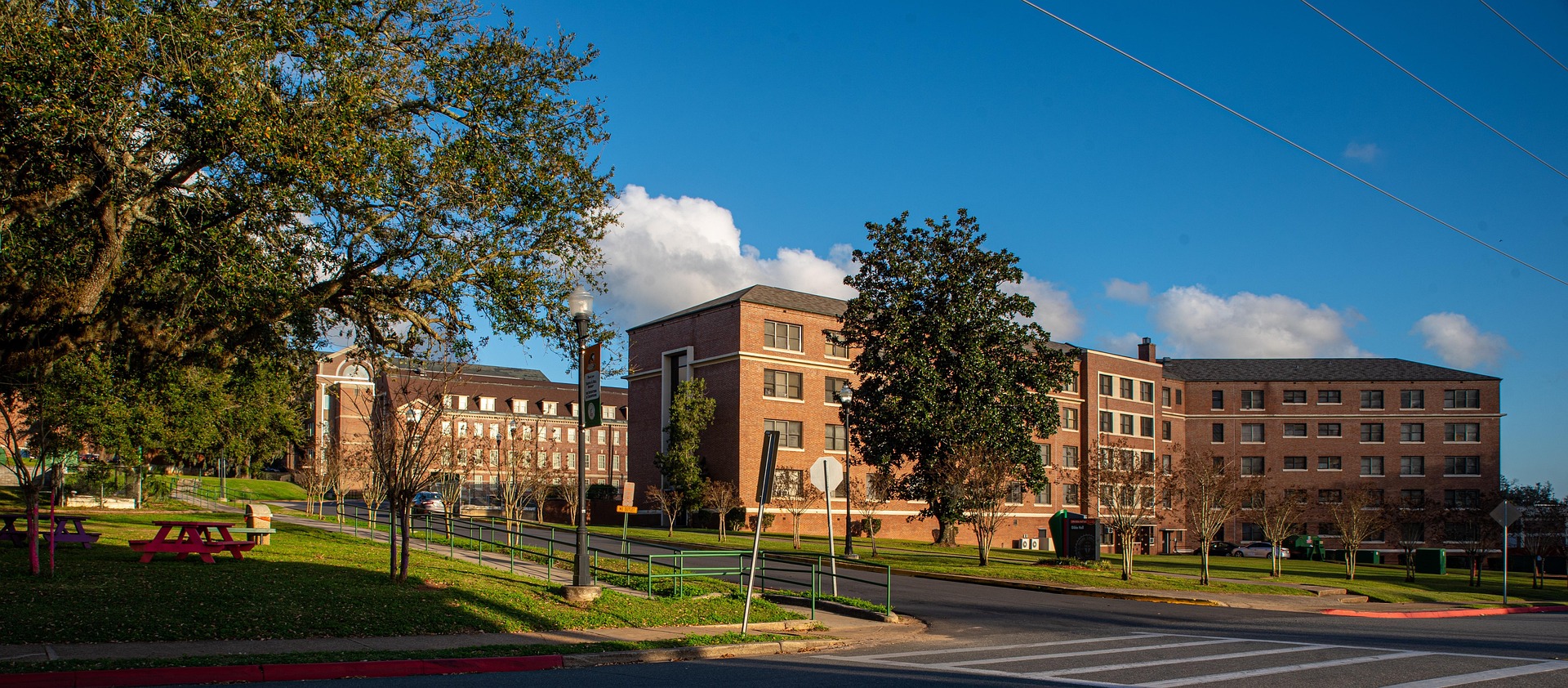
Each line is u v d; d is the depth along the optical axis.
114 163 14.90
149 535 26.08
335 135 15.91
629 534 41.78
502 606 15.50
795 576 26.27
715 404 52.47
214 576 16.53
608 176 20.84
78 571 16.41
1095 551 33.69
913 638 15.91
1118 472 30.14
